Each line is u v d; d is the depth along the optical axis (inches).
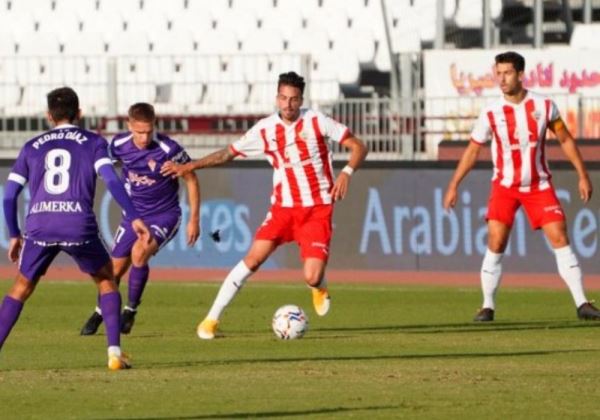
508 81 1763.0
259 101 3373.5
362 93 3585.1
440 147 2783.0
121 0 3774.6
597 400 1113.4
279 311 1614.2
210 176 2687.0
